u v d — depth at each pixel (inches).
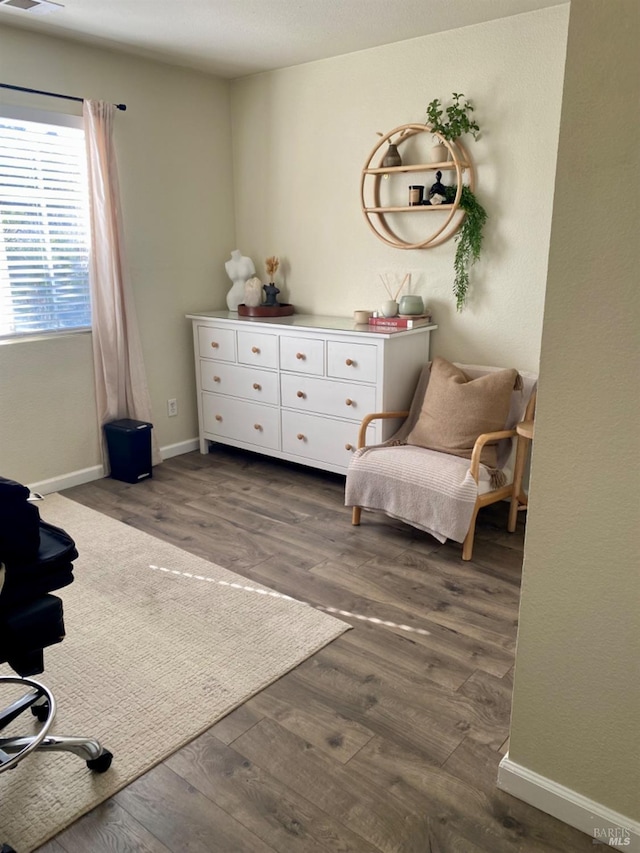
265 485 152.6
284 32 130.6
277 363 151.4
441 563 114.7
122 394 157.3
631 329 51.4
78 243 145.6
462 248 135.3
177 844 61.3
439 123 131.1
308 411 148.9
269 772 69.5
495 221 132.6
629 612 56.4
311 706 79.4
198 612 99.3
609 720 59.4
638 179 48.8
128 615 98.4
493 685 83.0
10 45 127.0
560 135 51.5
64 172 139.7
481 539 124.6
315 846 61.0
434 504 114.2
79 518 133.6
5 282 134.7
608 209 50.6
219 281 177.5
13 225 133.6
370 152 146.1
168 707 79.0
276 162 164.6
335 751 72.3
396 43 137.6
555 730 62.8
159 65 152.3
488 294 136.6
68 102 137.1
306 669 86.3
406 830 62.6
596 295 52.5
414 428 132.0
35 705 77.1
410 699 80.5
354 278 157.2
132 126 149.8
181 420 175.5
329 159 154.3
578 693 60.7
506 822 63.5
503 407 124.1
